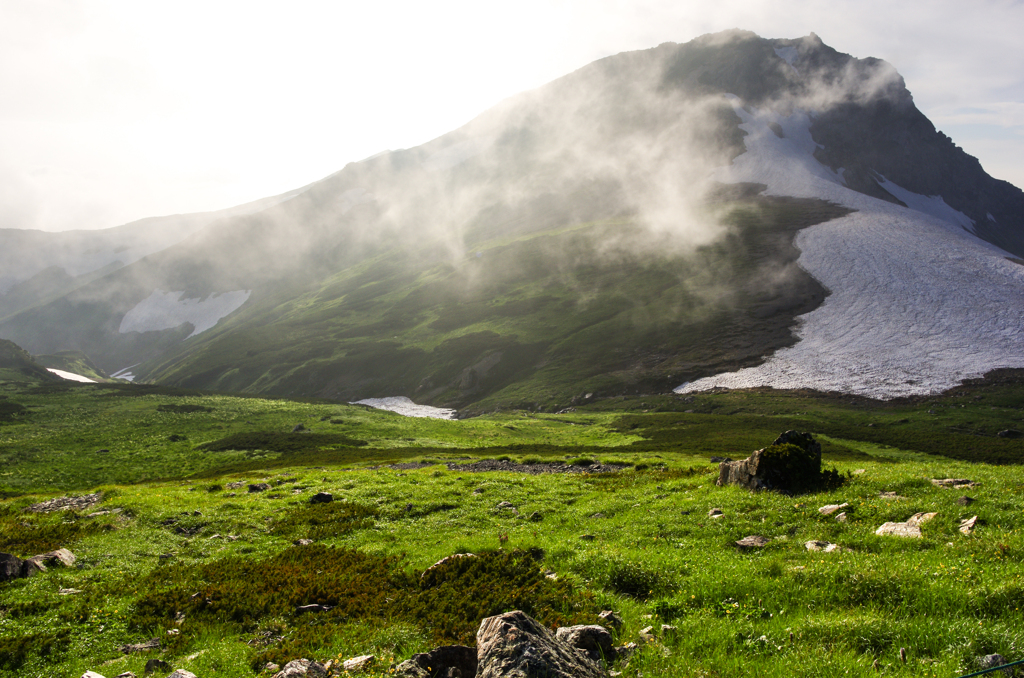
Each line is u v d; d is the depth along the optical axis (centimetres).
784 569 1415
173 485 4162
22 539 2394
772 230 19350
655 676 966
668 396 11819
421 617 1420
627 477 3491
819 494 2150
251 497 3372
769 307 15100
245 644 1360
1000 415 8750
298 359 18950
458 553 1991
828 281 15650
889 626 1000
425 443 7050
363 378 17112
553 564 1764
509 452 6131
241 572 1977
